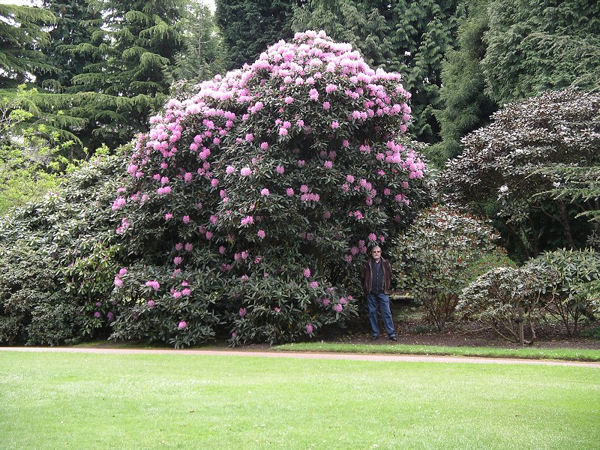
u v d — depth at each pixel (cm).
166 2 2764
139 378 620
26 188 1698
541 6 1370
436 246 1018
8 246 1191
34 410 468
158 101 2511
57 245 1138
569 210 1275
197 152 1038
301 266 986
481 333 990
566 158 1117
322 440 381
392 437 387
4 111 1983
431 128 2202
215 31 2869
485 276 905
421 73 2145
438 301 1029
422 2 2188
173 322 980
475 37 1767
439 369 676
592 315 920
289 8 2486
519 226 1368
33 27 2652
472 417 438
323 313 995
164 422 429
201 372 667
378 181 1059
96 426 420
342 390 541
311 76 976
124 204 1084
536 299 876
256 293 940
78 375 645
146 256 1092
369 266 990
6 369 690
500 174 1171
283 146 977
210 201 1047
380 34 2155
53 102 2484
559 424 416
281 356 821
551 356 759
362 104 994
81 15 3034
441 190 1262
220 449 363
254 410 463
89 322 1073
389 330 975
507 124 1241
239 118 1053
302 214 998
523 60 1406
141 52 2659
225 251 1059
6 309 1070
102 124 2692
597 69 639
